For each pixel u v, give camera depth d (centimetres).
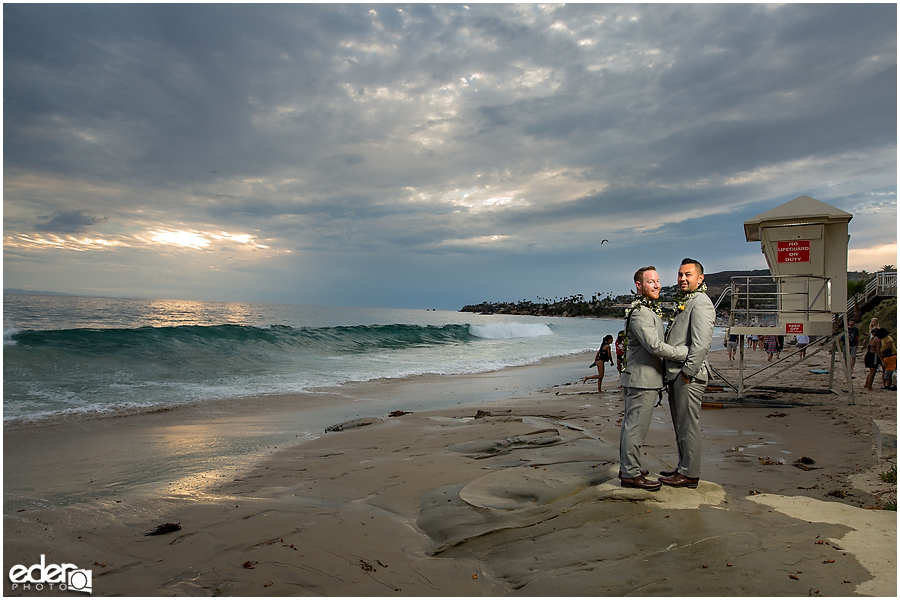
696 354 399
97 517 439
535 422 808
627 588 279
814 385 1183
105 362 1514
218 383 1410
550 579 300
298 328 2498
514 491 453
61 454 717
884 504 406
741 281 998
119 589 306
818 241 941
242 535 397
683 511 374
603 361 1270
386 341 2955
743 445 652
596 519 374
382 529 413
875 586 259
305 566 340
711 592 265
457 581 318
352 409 1109
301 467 634
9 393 1114
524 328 4353
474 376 1734
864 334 2278
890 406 859
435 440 740
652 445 668
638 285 427
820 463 548
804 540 323
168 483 576
